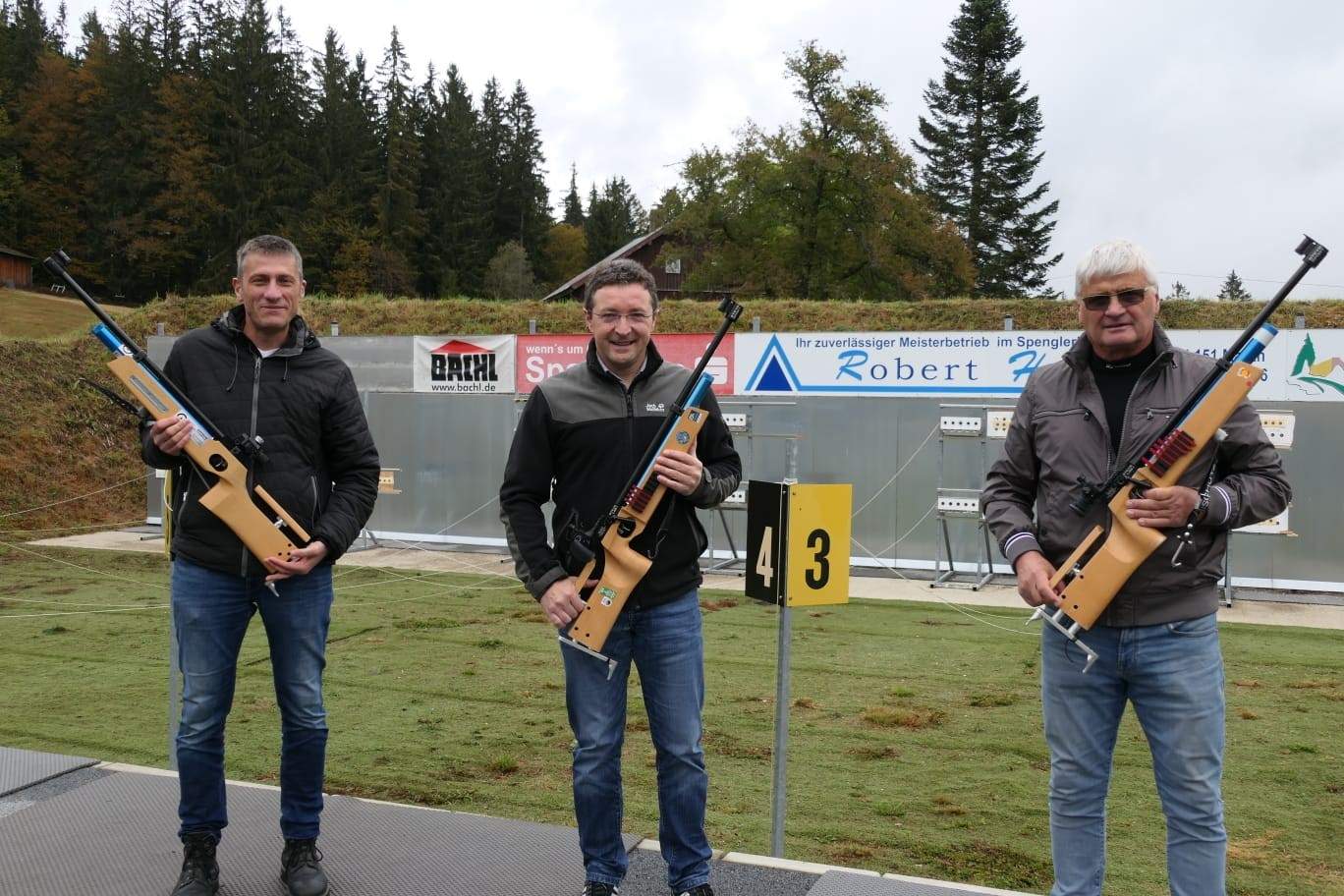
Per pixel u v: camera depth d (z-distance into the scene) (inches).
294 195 1926.7
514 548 110.4
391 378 489.4
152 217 1908.2
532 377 468.1
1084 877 103.3
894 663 275.0
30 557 456.1
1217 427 96.1
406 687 250.1
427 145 2261.3
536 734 212.1
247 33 1985.7
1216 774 98.1
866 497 422.3
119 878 118.1
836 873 121.6
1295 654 286.8
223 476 110.7
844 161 1382.9
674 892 111.1
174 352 118.3
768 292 1392.7
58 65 2159.2
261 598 115.3
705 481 108.1
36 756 158.7
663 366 113.0
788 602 136.3
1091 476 102.0
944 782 184.9
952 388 407.8
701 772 111.0
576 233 3019.2
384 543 491.2
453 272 2121.1
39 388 650.2
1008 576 410.9
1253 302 644.1
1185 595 98.1
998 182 2005.4
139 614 337.4
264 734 211.6
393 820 138.4
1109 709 102.7
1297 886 143.9
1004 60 2064.5
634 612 109.8
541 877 121.0
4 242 1941.4
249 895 115.1
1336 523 367.6
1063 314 683.4
